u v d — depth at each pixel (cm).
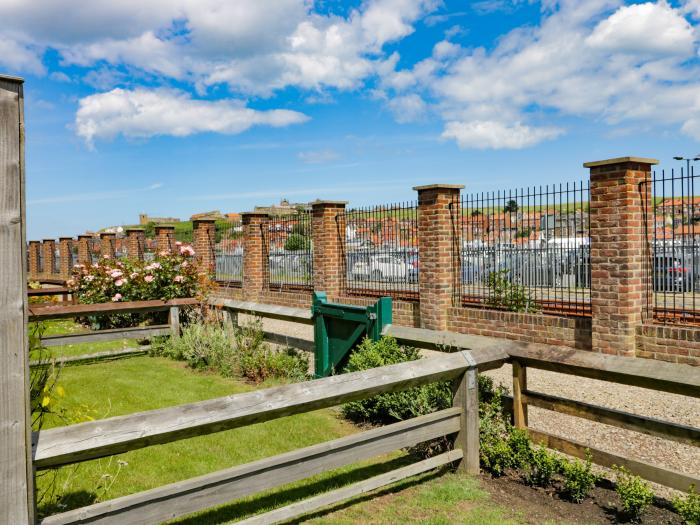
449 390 471
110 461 438
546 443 404
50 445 236
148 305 957
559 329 870
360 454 350
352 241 1344
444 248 1053
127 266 1176
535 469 388
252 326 838
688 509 312
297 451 323
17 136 221
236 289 1736
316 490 392
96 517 253
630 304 780
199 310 971
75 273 1285
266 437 501
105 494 381
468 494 372
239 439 496
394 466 434
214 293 1270
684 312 809
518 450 395
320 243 1370
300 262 1498
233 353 795
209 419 283
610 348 799
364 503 364
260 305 835
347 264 1365
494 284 1033
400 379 363
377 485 356
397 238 1227
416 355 553
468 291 1101
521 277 1011
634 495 330
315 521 339
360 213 1309
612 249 796
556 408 397
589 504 358
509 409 434
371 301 1221
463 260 1104
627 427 354
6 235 219
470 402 404
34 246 2794
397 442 369
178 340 923
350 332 639
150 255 1378
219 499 292
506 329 948
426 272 1078
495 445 411
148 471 423
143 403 620
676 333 736
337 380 341
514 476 405
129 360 902
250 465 303
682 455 482
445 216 1053
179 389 684
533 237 999
